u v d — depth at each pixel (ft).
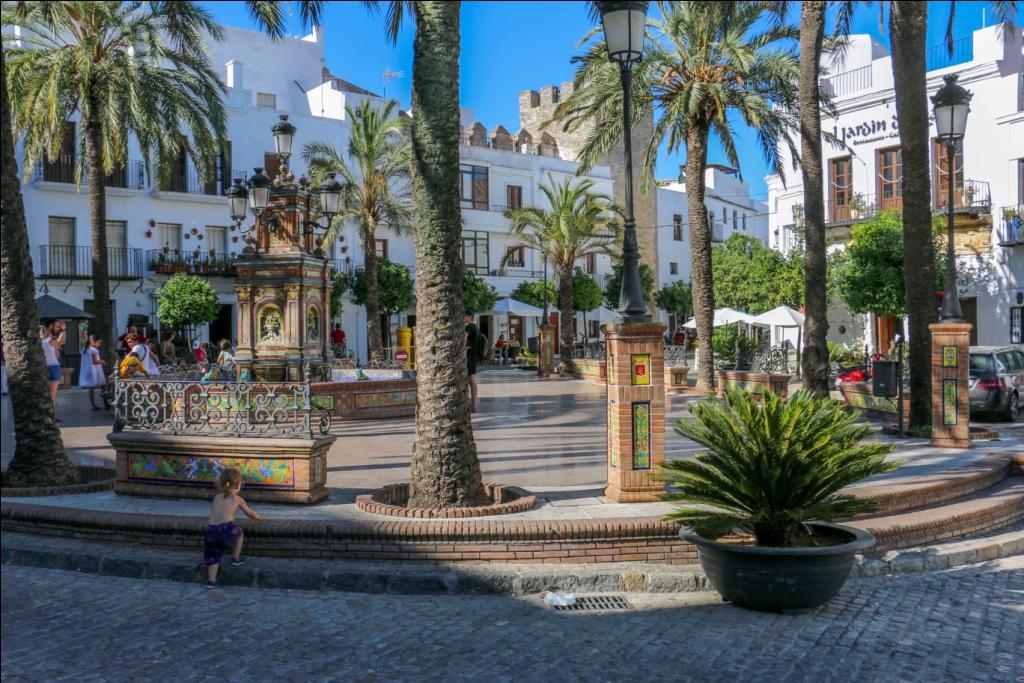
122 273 106.32
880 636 17.80
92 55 65.67
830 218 98.02
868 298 82.64
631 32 24.56
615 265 100.68
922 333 41.16
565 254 92.73
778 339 116.37
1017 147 83.41
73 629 18.30
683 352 78.95
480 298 128.98
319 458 25.72
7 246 28.14
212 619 18.90
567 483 28.73
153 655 16.81
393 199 108.17
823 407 20.67
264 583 21.22
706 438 20.83
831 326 99.04
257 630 18.21
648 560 22.06
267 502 25.25
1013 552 24.82
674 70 65.46
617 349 24.73
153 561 22.02
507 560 21.70
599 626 18.53
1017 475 32.04
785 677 15.67
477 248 142.61
